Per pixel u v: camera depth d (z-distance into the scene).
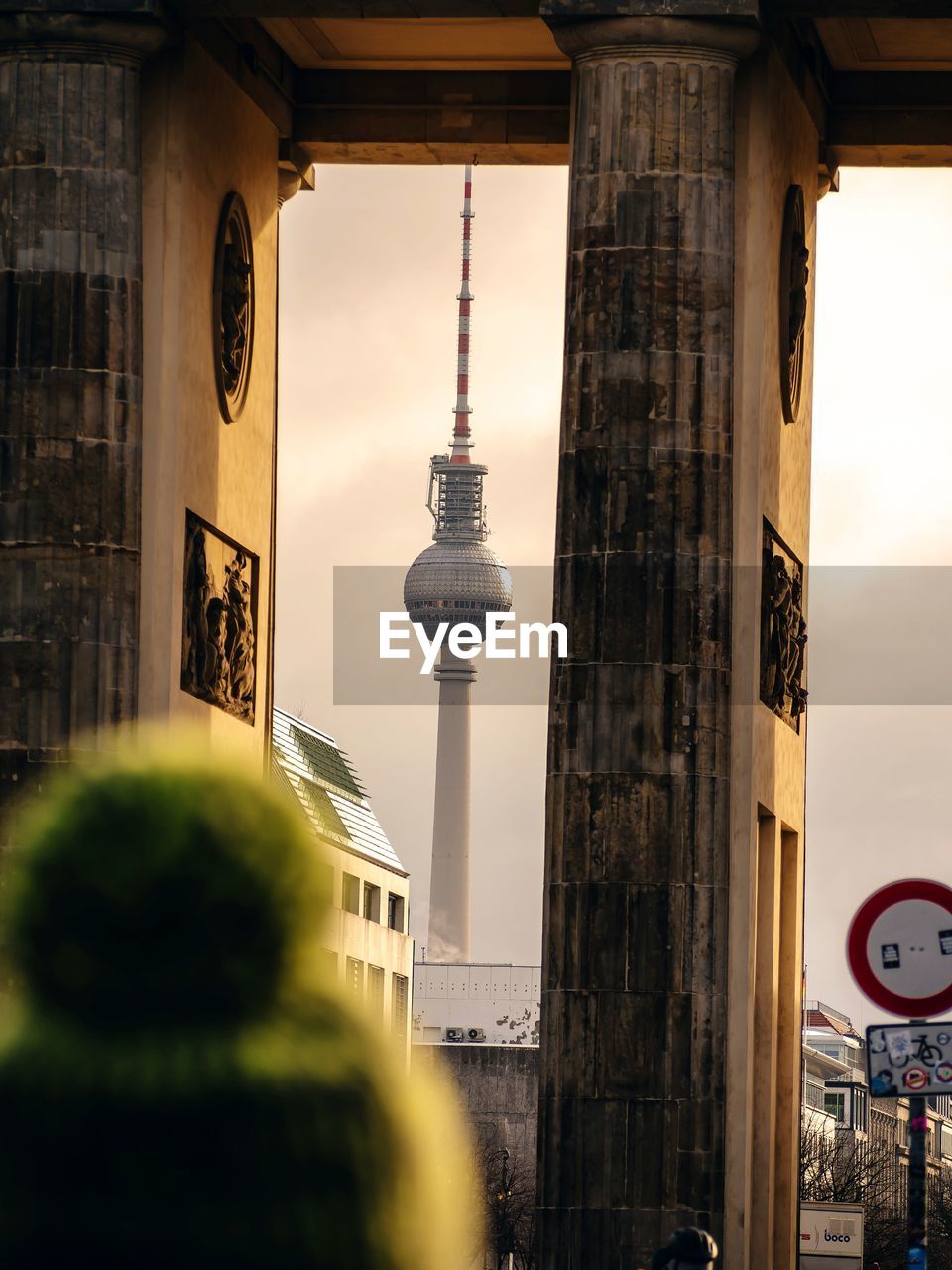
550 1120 68.94
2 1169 5.74
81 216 72.81
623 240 71.75
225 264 80.88
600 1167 68.25
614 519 71.12
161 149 76.31
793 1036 83.12
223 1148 5.77
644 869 69.56
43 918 6.06
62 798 6.23
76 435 72.00
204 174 79.06
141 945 6.05
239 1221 5.74
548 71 89.69
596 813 69.88
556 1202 68.38
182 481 76.25
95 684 71.12
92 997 6.01
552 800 70.69
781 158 79.50
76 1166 5.75
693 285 71.75
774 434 79.25
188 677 76.88
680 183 71.88
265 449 86.69
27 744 70.56
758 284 75.69
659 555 70.94
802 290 82.44
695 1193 68.19
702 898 69.69
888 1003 41.56
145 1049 5.91
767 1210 77.94
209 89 79.31
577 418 72.00
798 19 79.75
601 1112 68.50
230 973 6.06
